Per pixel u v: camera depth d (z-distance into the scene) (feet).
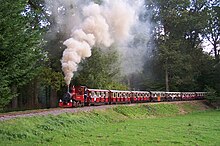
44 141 50.16
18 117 58.95
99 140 52.26
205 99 184.85
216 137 60.13
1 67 48.93
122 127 72.13
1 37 45.96
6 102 51.70
